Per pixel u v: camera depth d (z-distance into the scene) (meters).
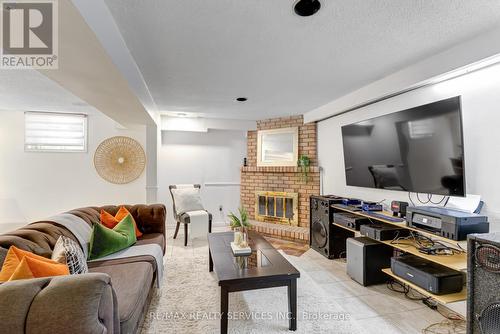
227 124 5.05
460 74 2.15
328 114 3.82
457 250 2.16
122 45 1.90
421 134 2.29
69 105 3.95
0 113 4.21
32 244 1.72
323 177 4.31
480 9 1.55
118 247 2.45
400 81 2.54
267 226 4.58
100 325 1.08
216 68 2.48
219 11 1.56
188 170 5.18
